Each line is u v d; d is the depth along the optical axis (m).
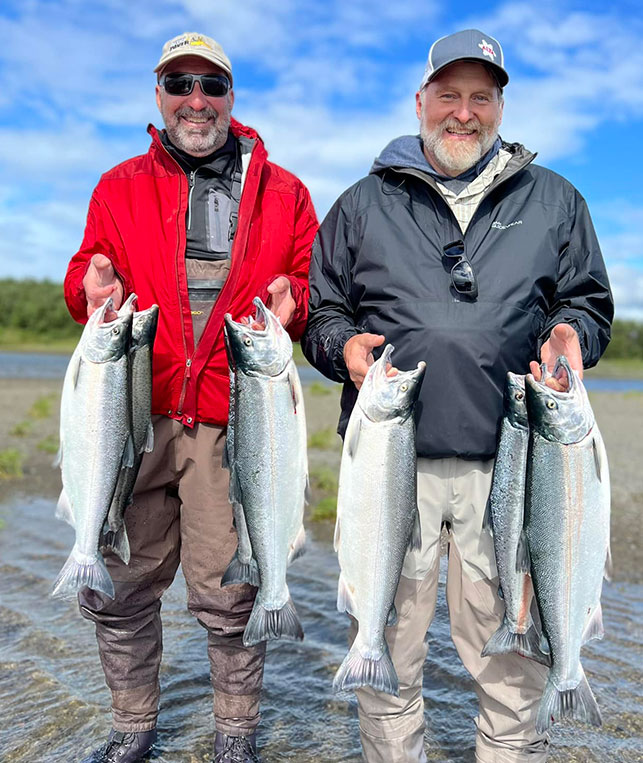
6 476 10.76
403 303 3.39
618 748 4.15
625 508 9.30
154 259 3.76
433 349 3.32
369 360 3.40
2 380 27.52
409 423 3.22
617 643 5.45
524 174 3.56
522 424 3.22
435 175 3.52
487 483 3.42
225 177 3.87
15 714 4.46
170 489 3.97
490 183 3.49
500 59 3.44
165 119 3.81
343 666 3.25
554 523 3.10
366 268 3.53
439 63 3.39
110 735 4.00
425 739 4.26
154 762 4.01
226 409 3.79
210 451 3.81
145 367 3.60
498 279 3.36
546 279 3.44
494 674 3.47
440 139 3.48
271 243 3.82
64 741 4.20
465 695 4.72
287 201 3.92
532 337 3.43
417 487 3.45
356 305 3.68
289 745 4.23
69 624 5.71
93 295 3.57
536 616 3.25
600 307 3.53
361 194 3.64
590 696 3.11
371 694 3.52
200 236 3.79
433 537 3.48
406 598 3.48
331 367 3.59
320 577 6.81
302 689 4.85
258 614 3.43
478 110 3.44
